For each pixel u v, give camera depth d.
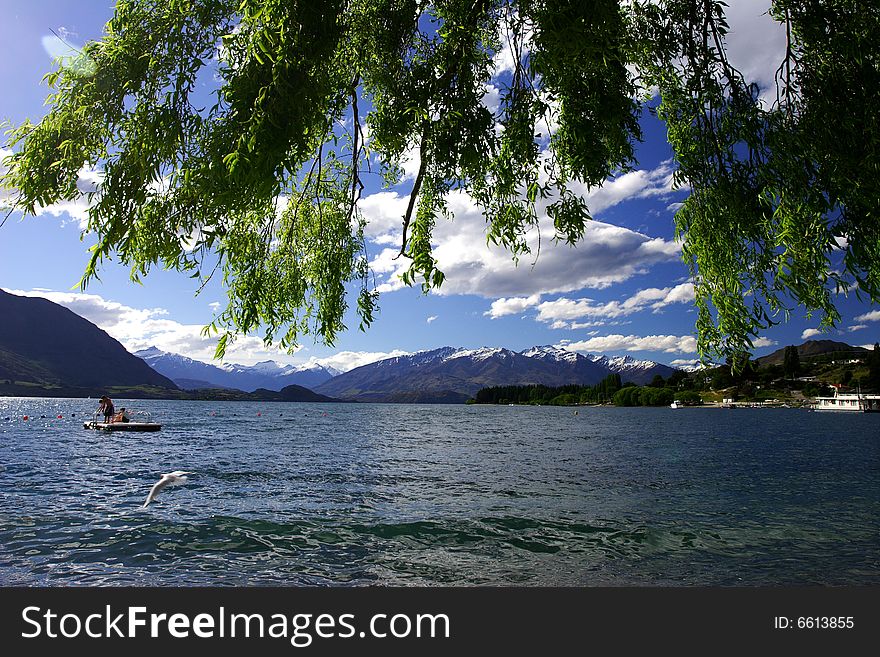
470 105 4.91
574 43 4.52
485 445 53.38
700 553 13.87
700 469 33.78
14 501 19.39
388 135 5.60
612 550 14.08
